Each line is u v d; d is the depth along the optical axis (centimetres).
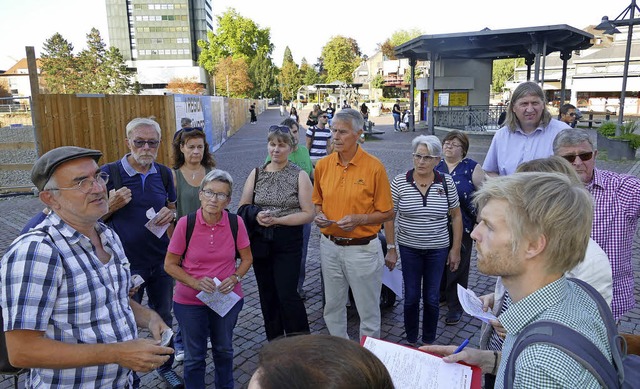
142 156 317
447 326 427
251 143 2289
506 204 124
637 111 4134
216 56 7356
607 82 4434
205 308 297
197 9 12625
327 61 8462
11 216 873
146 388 338
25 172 1255
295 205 350
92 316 178
